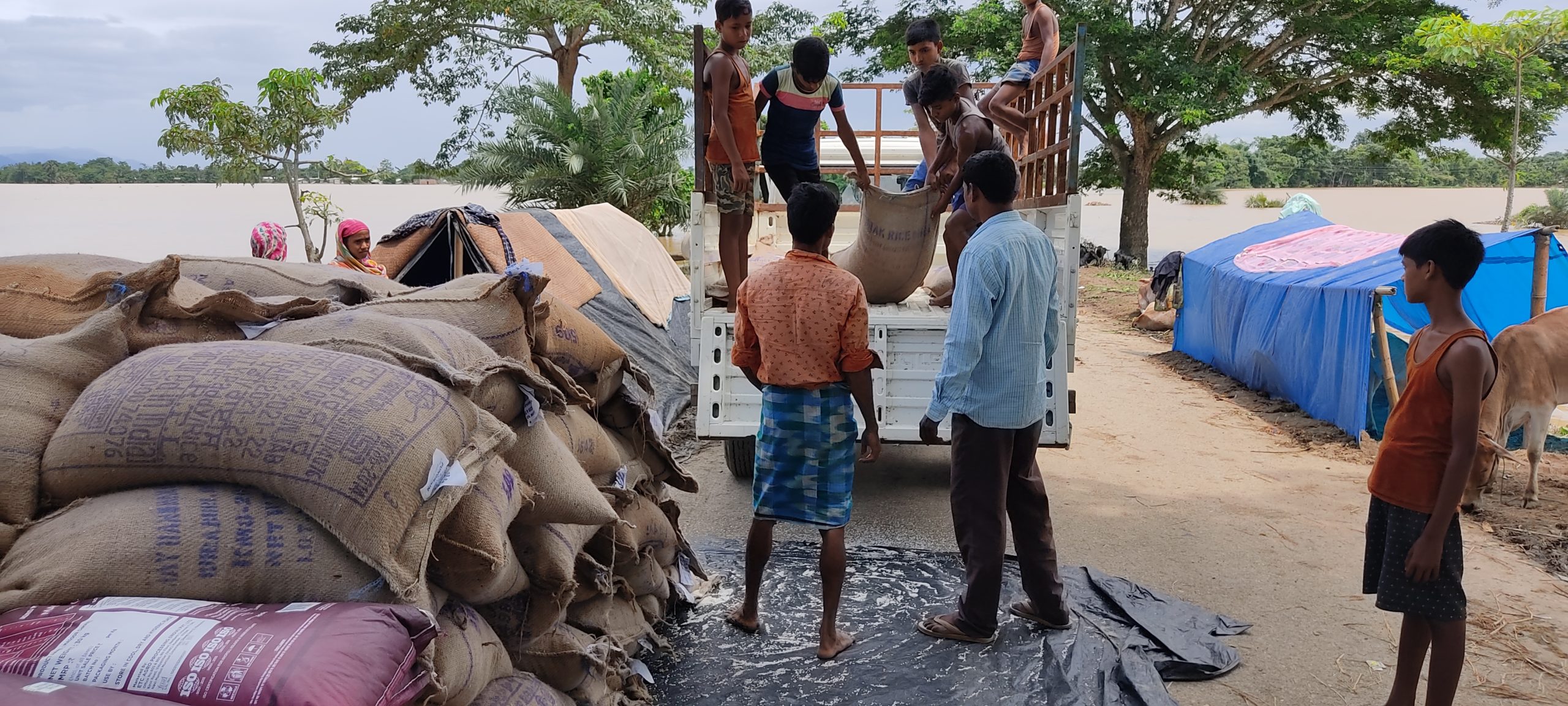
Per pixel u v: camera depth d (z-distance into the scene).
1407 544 2.87
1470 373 2.69
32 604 1.79
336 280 3.08
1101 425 7.98
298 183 13.30
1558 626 3.97
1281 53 24.95
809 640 3.67
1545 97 21.56
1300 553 4.85
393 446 1.96
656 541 3.53
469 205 7.60
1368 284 7.34
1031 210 5.49
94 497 1.97
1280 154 72.94
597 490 2.69
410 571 1.92
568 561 2.61
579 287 8.92
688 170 23.66
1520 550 4.94
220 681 1.62
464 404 2.20
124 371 2.06
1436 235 2.81
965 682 3.34
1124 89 23.34
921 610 3.96
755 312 3.48
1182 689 3.42
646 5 24.28
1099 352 12.23
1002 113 6.00
